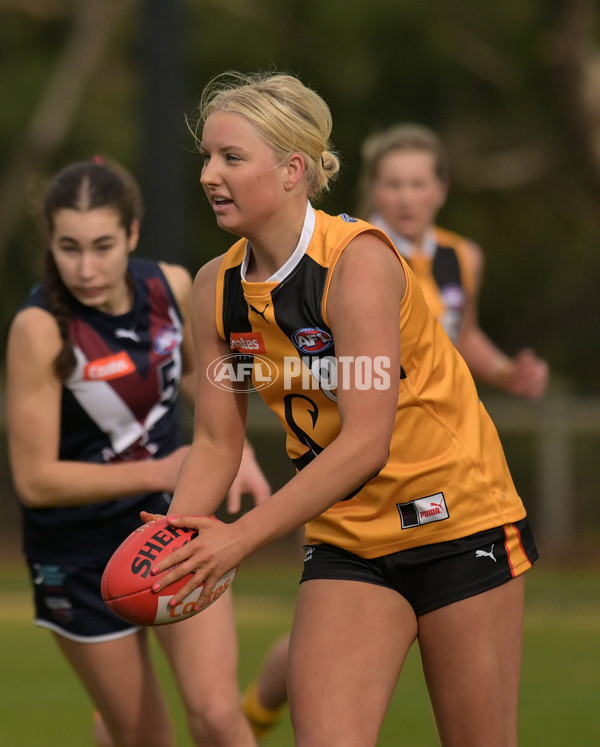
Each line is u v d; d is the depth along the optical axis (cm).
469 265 2080
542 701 1948
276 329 1066
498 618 1102
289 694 1057
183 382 1525
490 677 1091
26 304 1363
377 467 1008
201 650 1295
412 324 1082
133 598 1000
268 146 1020
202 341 1126
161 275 1427
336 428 1095
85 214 1320
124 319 1387
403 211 1991
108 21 5719
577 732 1738
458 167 5369
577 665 2252
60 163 5731
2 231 5719
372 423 1005
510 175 5425
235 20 5094
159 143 3206
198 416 1141
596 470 4562
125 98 5878
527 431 4594
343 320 1024
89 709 1912
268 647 2439
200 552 982
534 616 2936
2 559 4416
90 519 1369
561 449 4566
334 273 1041
